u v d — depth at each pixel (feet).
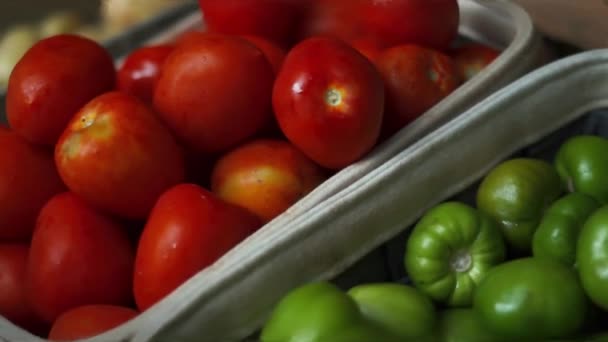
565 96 1.81
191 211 1.58
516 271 1.55
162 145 1.65
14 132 1.79
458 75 1.86
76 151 1.62
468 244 1.64
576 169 1.75
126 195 1.65
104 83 1.79
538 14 2.10
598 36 2.03
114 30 2.23
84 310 1.59
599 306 1.54
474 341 1.56
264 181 1.69
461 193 1.76
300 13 1.98
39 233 1.67
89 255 1.64
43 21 2.19
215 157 1.80
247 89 1.70
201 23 2.13
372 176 1.64
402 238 1.72
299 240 1.57
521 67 1.83
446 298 1.65
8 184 1.74
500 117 1.75
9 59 2.13
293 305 1.50
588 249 1.52
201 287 1.50
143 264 1.59
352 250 1.64
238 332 1.55
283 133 1.74
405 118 1.78
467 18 2.07
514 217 1.70
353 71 1.63
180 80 1.69
